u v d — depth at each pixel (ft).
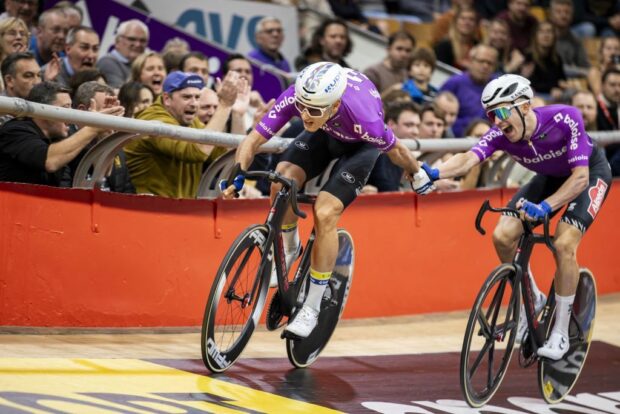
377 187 46.55
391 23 72.18
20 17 48.70
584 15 79.71
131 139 35.32
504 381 36.81
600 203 35.04
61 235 35.55
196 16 58.18
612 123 60.29
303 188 42.34
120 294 37.22
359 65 65.21
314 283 32.91
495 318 32.37
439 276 47.26
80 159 37.06
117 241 36.94
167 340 36.91
